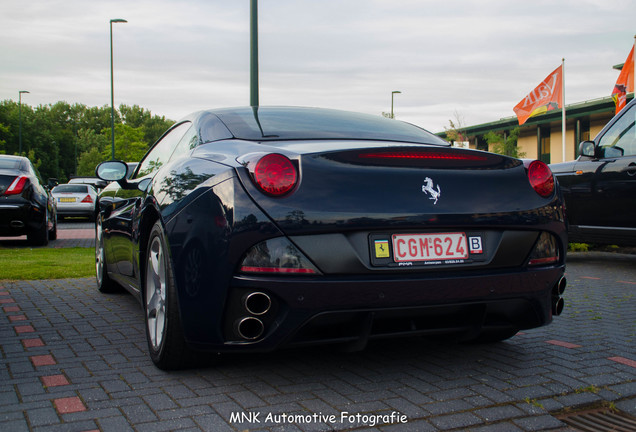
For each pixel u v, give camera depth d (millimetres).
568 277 6129
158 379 2705
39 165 82375
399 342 3406
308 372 2828
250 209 2373
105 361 2994
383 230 2469
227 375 2771
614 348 3326
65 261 7191
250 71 11383
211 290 2449
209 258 2453
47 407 2342
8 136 81438
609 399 2531
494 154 2758
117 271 4406
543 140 31266
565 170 7062
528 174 2822
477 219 2592
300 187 2404
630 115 6508
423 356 3125
